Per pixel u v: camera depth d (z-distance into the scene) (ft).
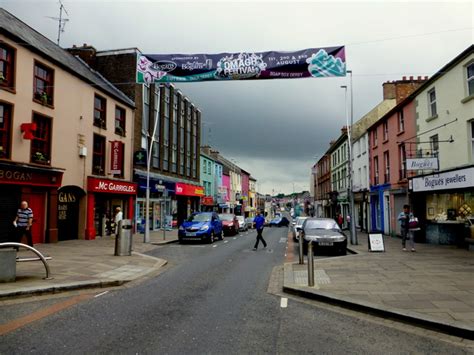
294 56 38.06
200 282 28.63
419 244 56.85
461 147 49.60
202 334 16.35
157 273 32.50
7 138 45.60
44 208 52.01
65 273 29.35
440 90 55.11
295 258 43.55
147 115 88.07
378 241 46.93
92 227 62.18
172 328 17.13
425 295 22.70
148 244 58.49
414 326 17.97
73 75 58.08
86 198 60.95
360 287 25.11
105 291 24.99
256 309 20.79
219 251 50.90
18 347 14.42
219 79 38.60
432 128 57.57
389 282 26.78
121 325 17.47
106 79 81.05
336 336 16.38
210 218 66.54
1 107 45.16
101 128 65.98
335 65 37.58
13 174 45.16
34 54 49.85
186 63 38.96
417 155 61.57
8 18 51.88
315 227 51.65
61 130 55.21
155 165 92.17
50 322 17.71
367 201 82.38
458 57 49.19
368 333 16.85
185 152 115.55
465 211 49.75
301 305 21.84
